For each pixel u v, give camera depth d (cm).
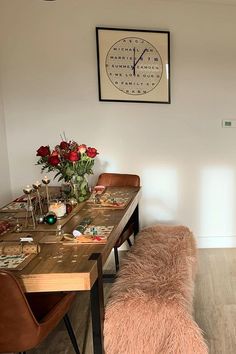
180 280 173
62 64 291
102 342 150
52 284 124
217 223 319
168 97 295
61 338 192
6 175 304
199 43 288
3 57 289
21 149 306
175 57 290
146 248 213
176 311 150
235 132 302
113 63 288
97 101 297
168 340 150
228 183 312
